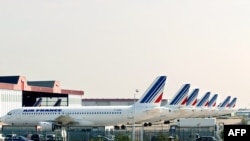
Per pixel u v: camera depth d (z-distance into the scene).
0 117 134.00
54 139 92.19
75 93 194.50
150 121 130.25
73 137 96.44
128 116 122.12
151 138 89.12
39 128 118.75
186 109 137.25
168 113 126.38
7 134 104.00
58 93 180.75
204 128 107.44
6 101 146.00
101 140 87.94
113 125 127.25
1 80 154.50
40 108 126.38
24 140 86.31
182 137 98.75
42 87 169.12
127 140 88.19
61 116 121.38
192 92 168.88
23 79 157.38
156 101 123.94
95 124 123.81
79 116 123.50
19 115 126.44
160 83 123.75
